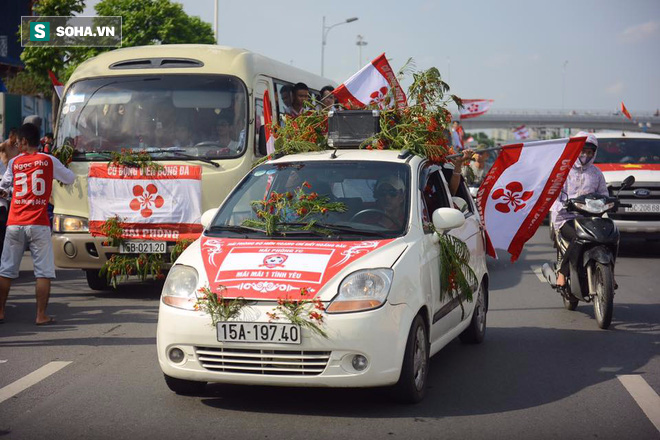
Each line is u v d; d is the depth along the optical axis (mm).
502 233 8617
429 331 6000
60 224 10578
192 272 5734
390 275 5539
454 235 6945
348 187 6520
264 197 6617
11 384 6406
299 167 6832
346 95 9172
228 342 5414
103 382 6449
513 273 13031
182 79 10875
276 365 5391
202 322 5457
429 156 7270
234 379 5457
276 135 7988
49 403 5871
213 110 10766
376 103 8023
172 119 10727
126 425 5340
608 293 8516
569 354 7516
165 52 11086
